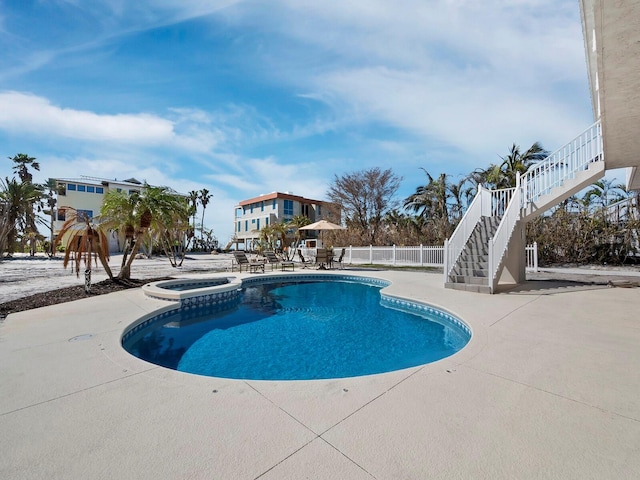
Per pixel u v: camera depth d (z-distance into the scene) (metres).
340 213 26.66
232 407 2.46
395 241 20.89
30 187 25.19
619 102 5.44
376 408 2.42
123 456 1.86
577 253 14.98
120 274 10.23
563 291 8.00
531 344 3.95
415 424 2.19
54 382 2.93
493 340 4.11
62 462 1.81
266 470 1.74
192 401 2.56
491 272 7.80
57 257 27.36
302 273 12.98
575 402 2.49
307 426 2.18
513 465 1.76
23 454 1.88
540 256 15.54
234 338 5.45
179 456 1.86
